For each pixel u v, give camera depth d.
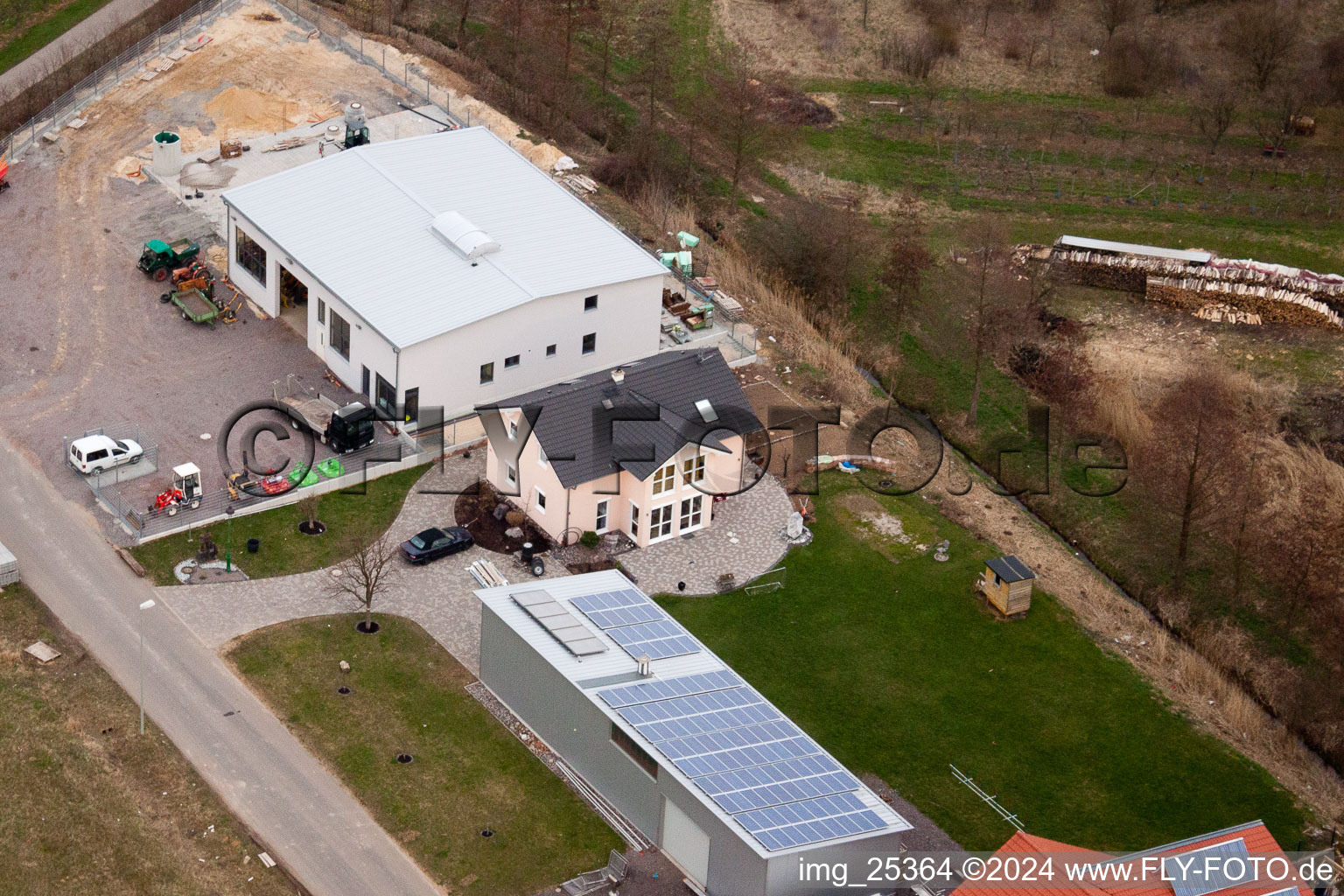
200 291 95.75
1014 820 68.56
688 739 64.06
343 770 67.12
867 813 62.00
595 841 65.00
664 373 82.12
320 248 90.75
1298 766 74.31
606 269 92.06
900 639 77.88
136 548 77.44
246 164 108.25
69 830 62.75
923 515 86.69
